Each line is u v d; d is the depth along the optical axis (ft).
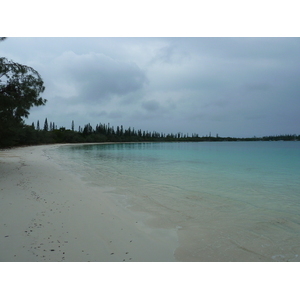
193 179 44.14
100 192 31.76
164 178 45.01
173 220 21.31
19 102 44.68
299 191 34.14
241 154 120.06
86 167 61.26
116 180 41.83
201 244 16.62
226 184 39.19
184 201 27.91
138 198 28.99
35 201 25.66
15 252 14.57
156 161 81.41
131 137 482.69
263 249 16.03
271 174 51.39
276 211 24.36
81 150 159.84
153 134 590.55
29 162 67.67
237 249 15.99
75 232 17.94
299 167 64.39
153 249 15.75
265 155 111.86
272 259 14.85
